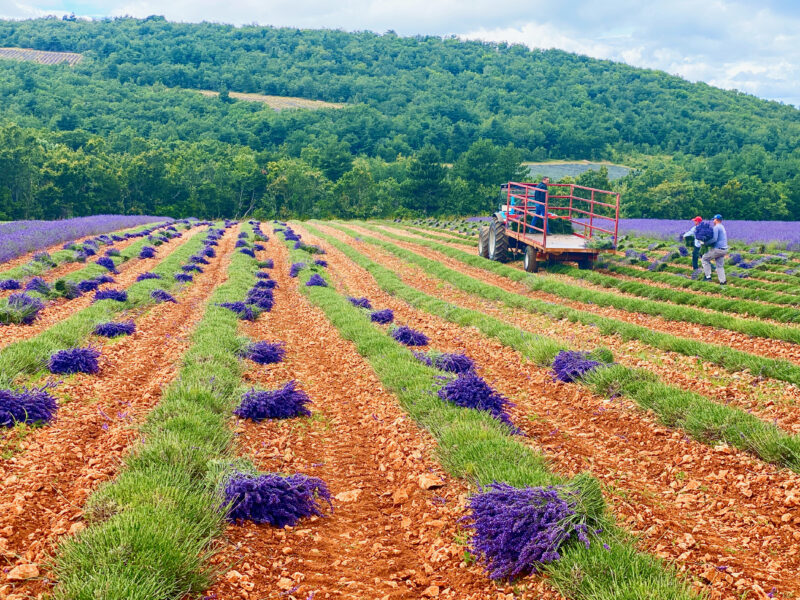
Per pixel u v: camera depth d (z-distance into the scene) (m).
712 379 9.70
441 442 7.09
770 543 4.95
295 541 5.23
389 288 20.14
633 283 18.66
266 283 20.55
